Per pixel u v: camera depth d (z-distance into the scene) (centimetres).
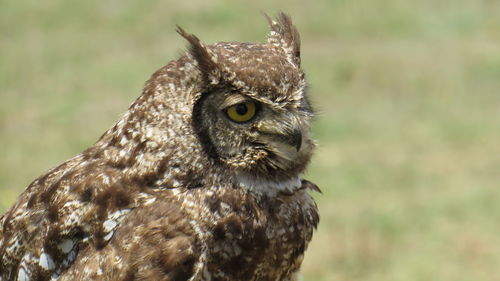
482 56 3200
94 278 800
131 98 2967
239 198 820
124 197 813
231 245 813
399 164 2377
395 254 1902
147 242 797
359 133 2616
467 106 2816
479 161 2391
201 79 799
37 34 3638
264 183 836
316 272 1841
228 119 816
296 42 868
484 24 3550
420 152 2462
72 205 820
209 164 817
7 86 3064
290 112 828
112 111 2820
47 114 2792
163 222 801
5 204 1409
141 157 816
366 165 2369
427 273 1830
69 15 3828
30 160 2405
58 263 825
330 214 2075
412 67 3145
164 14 3794
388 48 3366
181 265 797
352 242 1936
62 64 3312
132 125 824
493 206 2105
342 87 3009
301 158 855
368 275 1836
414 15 3659
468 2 3744
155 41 3575
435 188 2223
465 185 2233
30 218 841
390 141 2548
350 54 3312
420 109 2808
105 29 3703
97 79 3152
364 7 3762
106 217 810
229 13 3769
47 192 841
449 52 3275
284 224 838
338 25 3631
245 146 824
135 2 3916
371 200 2153
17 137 2586
